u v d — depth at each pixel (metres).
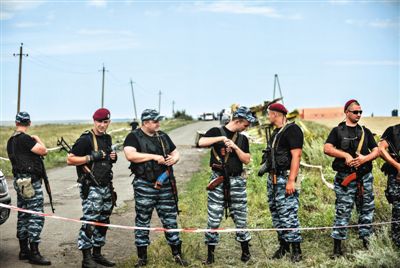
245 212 6.13
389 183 6.29
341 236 6.16
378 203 8.05
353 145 6.10
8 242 7.43
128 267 6.11
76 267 6.26
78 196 11.75
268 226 7.81
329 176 11.60
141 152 5.96
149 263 6.21
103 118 6.05
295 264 5.97
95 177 5.98
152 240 7.48
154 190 5.98
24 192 6.14
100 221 6.19
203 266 6.06
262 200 9.55
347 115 6.21
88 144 6.01
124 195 11.84
